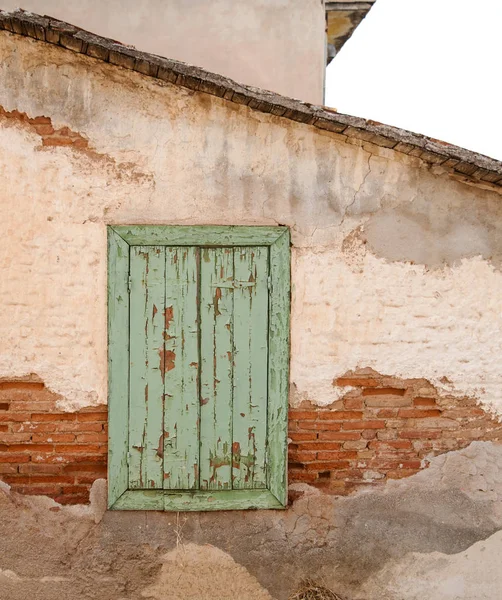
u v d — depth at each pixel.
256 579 3.78
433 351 3.74
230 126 3.61
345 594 3.80
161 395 3.69
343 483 3.81
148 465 3.72
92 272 3.64
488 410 3.78
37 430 3.70
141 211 3.63
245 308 3.68
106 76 3.56
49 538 3.74
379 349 3.73
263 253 3.67
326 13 6.16
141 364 3.67
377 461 3.80
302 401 3.75
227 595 3.78
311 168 3.64
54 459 3.72
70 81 3.56
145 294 3.65
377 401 3.77
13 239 3.61
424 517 3.81
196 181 3.63
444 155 3.43
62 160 3.59
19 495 3.74
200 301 3.67
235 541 3.77
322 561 3.79
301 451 3.78
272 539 3.79
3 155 3.57
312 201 3.66
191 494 3.74
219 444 3.73
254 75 5.63
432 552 3.79
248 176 3.64
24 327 3.64
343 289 3.70
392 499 3.81
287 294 3.67
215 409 3.71
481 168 3.41
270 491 3.76
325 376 3.74
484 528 3.80
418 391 3.76
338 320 3.71
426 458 3.81
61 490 3.74
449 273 3.71
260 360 3.70
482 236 3.69
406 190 3.66
